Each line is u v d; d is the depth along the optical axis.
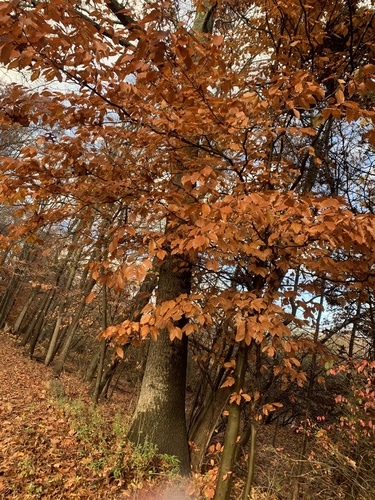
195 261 3.27
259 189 3.05
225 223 1.94
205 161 2.85
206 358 4.34
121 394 13.05
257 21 3.94
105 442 4.82
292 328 3.98
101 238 3.28
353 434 3.94
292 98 2.34
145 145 2.99
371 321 4.68
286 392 4.98
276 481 4.56
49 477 3.93
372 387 3.46
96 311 12.41
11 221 13.51
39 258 15.19
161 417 4.65
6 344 16.27
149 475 4.02
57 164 3.03
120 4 4.20
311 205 2.10
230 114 2.38
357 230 1.97
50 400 6.85
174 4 3.24
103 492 3.86
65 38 1.80
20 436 4.74
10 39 1.55
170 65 1.96
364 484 3.80
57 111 2.38
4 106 2.41
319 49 3.34
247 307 2.52
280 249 2.71
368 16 3.09
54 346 14.64
